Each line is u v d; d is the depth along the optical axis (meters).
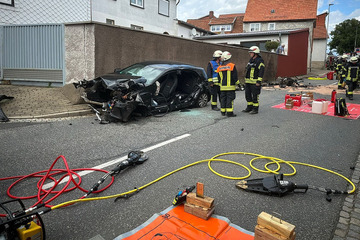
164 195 3.45
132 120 7.24
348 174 4.20
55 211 3.07
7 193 3.38
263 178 3.69
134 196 3.41
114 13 16.44
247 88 8.66
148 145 5.31
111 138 5.68
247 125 7.04
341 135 6.26
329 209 3.21
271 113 8.71
